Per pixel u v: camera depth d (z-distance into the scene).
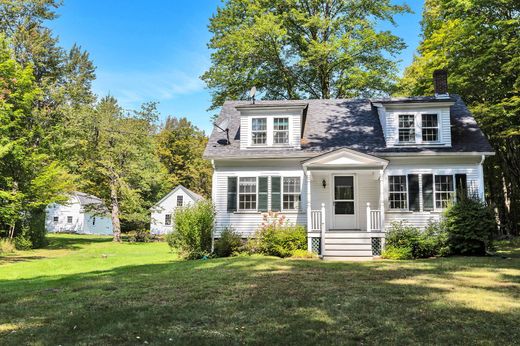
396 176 17.75
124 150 34.47
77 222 55.34
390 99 19.03
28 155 21.56
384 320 6.14
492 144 25.53
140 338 5.41
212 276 10.59
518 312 6.50
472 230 15.16
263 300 7.58
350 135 19.12
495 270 11.00
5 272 14.09
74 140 28.42
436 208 17.34
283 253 16.19
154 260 17.03
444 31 23.27
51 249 26.44
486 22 22.80
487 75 22.91
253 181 18.56
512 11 22.88
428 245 15.46
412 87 28.52
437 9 26.88
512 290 8.28
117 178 34.34
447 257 15.04
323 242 16.14
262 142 18.83
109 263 16.34
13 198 19.27
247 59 28.78
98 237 43.81
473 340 5.19
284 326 5.88
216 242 17.20
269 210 18.28
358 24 27.84
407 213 17.42
